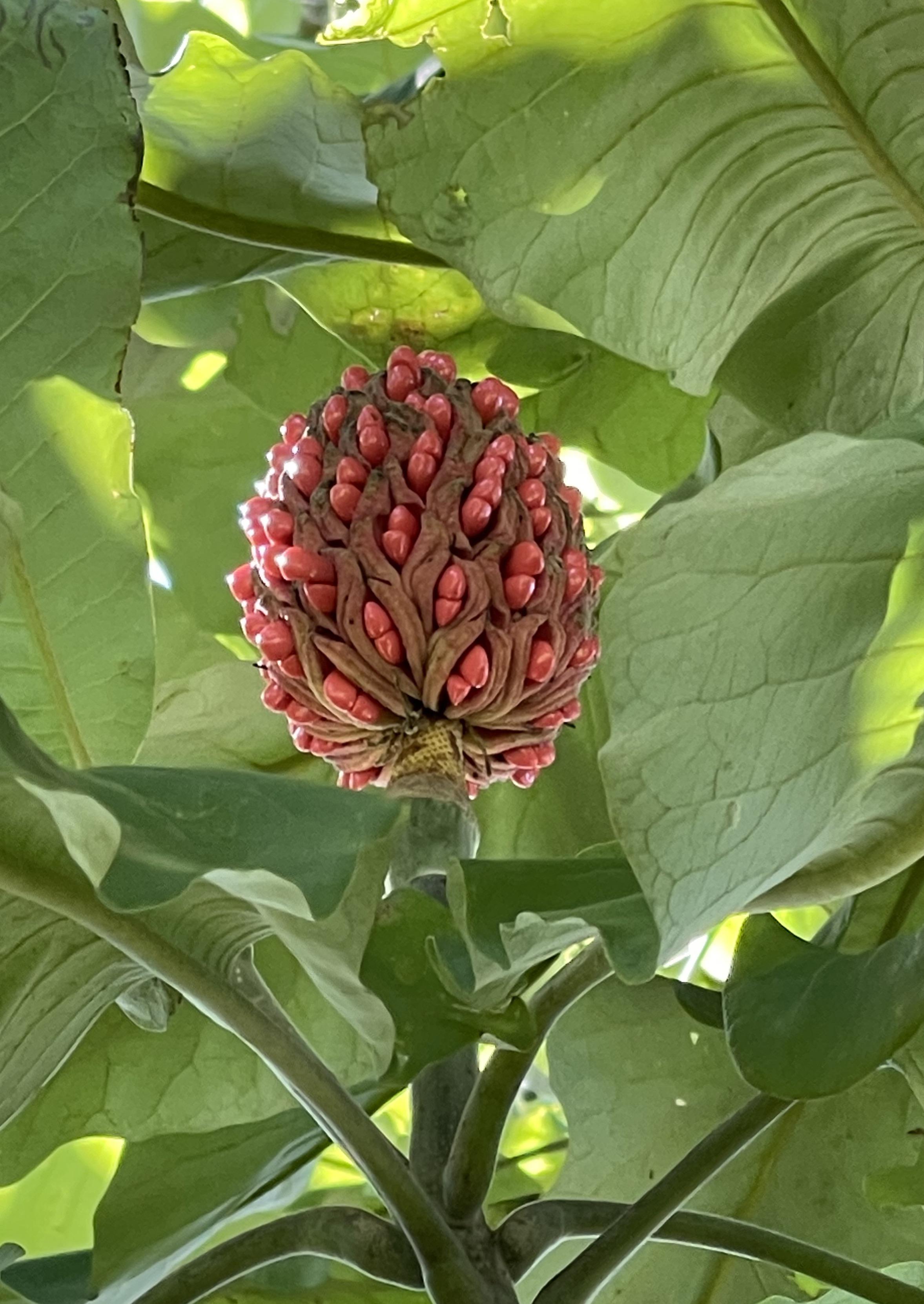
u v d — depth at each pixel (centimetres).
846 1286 26
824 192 26
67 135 26
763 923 26
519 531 27
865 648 19
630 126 25
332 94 29
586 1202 26
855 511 18
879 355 28
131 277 27
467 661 26
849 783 20
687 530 18
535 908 22
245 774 22
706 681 18
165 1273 29
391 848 22
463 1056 27
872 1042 23
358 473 27
